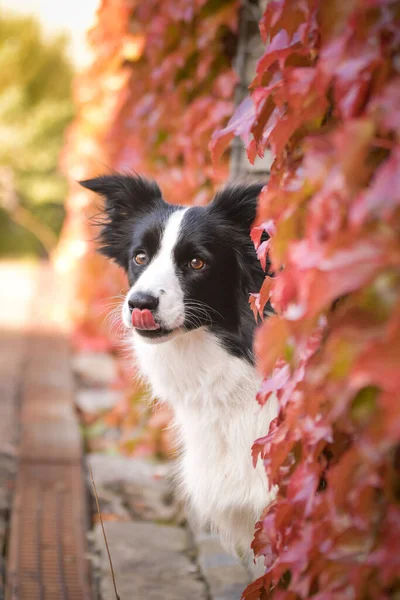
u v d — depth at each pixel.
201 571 2.98
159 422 4.46
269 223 1.92
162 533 3.38
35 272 14.41
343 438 1.61
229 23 3.71
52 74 18.56
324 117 1.70
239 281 2.78
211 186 3.98
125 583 2.84
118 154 5.79
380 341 1.11
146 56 4.82
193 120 3.93
